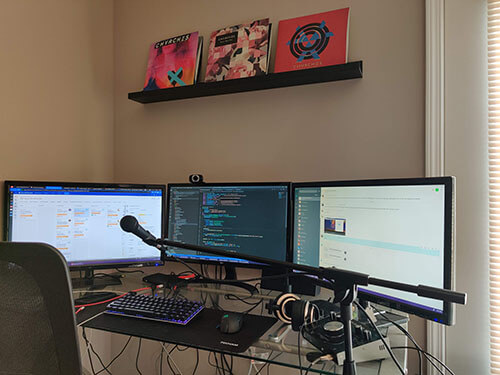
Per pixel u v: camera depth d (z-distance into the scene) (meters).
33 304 0.65
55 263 0.62
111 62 1.84
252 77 1.37
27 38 1.43
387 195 0.89
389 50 1.25
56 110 1.56
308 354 0.80
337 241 1.04
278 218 1.25
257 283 1.43
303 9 1.40
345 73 1.24
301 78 1.31
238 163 1.53
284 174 1.43
